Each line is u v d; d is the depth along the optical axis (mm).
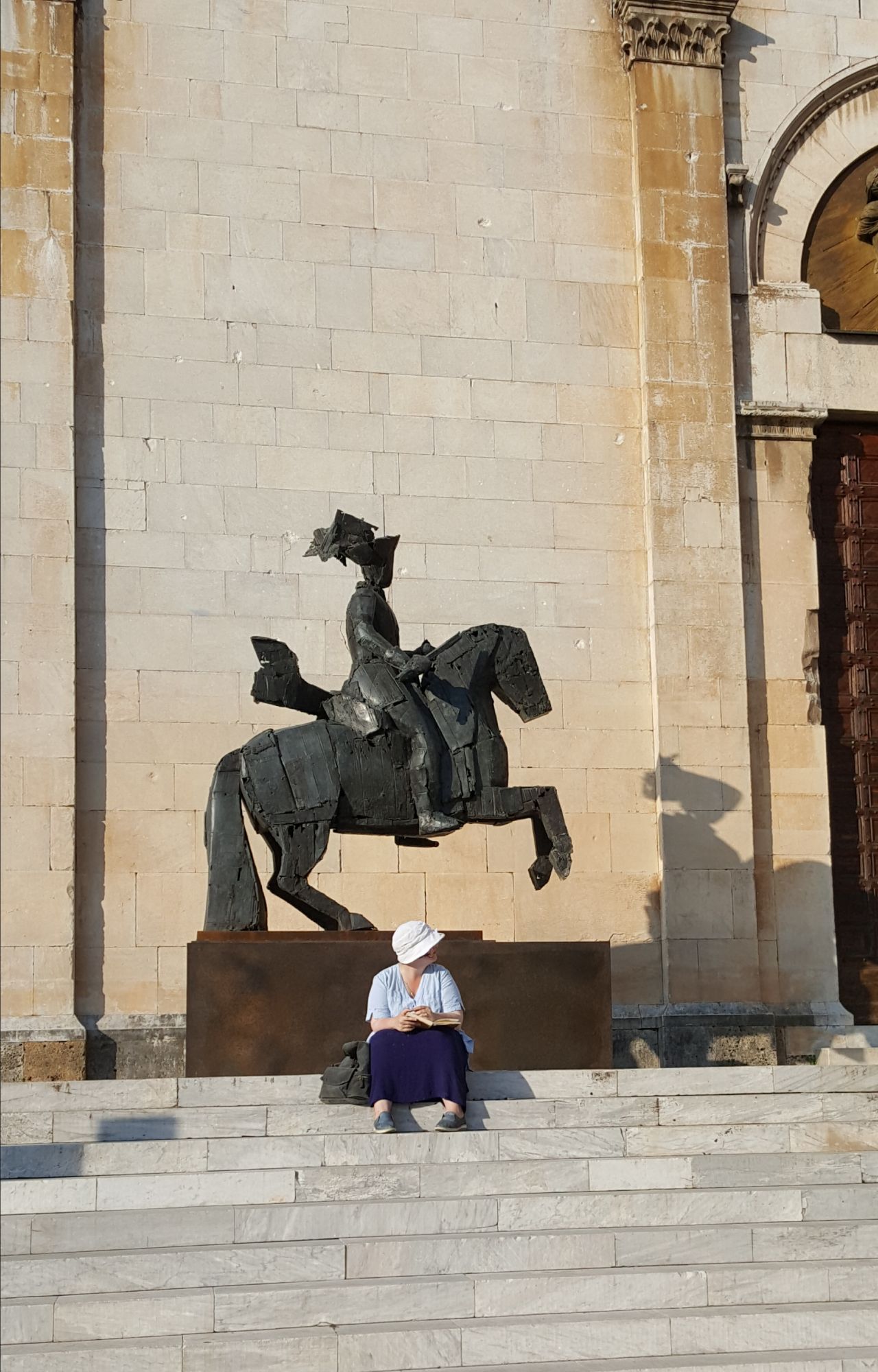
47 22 20844
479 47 22453
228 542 20625
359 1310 11078
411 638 20938
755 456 22312
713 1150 13719
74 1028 18906
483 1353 10812
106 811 19797
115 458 20469
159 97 21344
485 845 20766
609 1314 11281
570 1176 12781
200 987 15945
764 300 22672
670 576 21469
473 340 21766
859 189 23109
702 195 22484
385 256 21688
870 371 22797
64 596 19797
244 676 20391
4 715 19422
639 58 22641
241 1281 11328
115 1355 10367
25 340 20156
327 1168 12469
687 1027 20469
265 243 21344
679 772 21094
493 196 22172
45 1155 12609
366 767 16891
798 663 21953
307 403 21141
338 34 22031
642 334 22078
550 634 21344
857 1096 14562
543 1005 16484
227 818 16844
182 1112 13648
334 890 20312
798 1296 11617
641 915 20953
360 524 17547
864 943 22000
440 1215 12102
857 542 22844
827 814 21672
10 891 19125
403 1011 13672
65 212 20500
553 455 21750
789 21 23156
